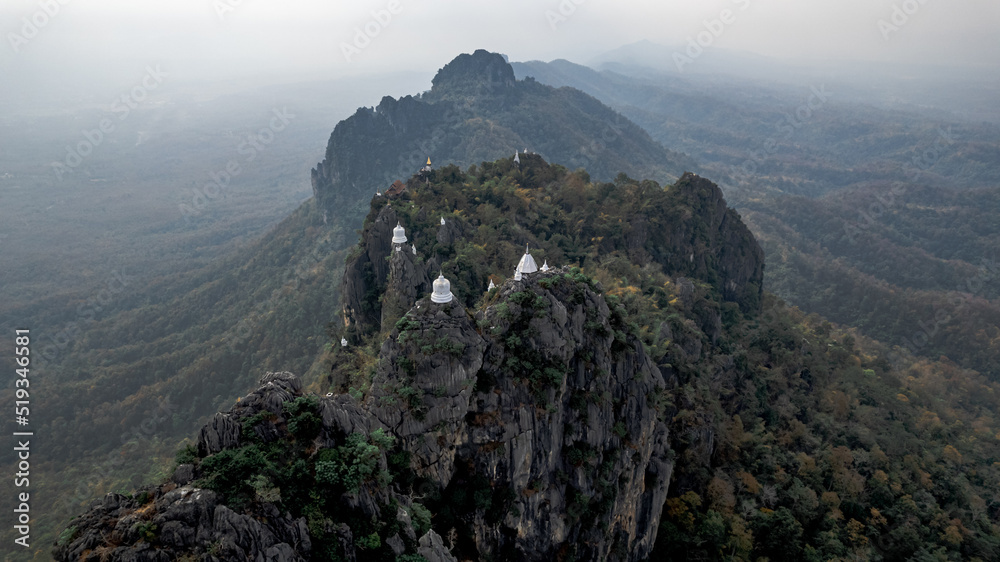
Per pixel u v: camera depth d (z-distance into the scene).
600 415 41.47
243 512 23.38
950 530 61.59
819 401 82.69
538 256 79.31
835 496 61.78
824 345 101.69
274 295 160.75
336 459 26.88
